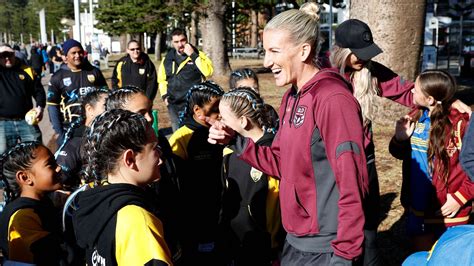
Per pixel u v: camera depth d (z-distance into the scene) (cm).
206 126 374
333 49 340
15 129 728
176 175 341
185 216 365
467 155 268
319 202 260
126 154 224
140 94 329
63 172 357
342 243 243
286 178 270
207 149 374
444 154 373
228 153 363
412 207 404
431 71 379
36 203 310
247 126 349
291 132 264
